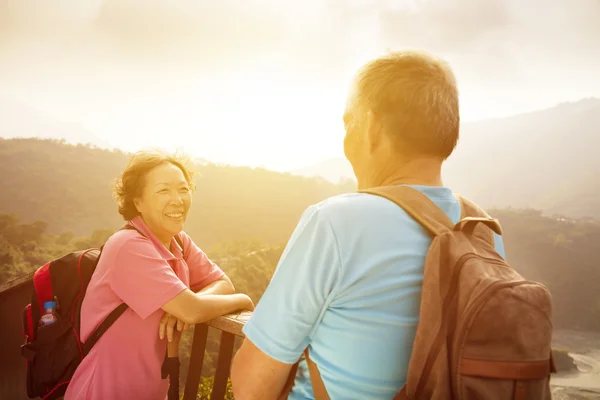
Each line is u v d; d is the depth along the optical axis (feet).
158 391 4.80
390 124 2.81
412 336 2.52
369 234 2.55
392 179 2.90
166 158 5.08
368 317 2.52
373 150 2.95
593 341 447.42
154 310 4.47
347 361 2.58
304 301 2.55
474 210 3.04
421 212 2.66
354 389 2.58
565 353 383.45
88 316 4.69
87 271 4.89
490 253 2.55
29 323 4.87
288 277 2.59
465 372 2.17
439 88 2.76
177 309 4.43
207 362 197.57
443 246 2.48
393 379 2.55
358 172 3.10
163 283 4.50
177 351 4.77
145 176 4.96
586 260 584.40
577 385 319.47
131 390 4.59
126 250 4.61
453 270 2.38
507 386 2.14
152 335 4.69
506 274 2.38
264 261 337.31
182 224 5.09
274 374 2.64
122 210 5.11
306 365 2.82
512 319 2.16
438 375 2.24
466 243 2.51
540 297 2.27
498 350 2.15
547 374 2.25
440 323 2.30
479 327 2.17
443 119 2.77
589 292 539.70
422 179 2.84
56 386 4.88
